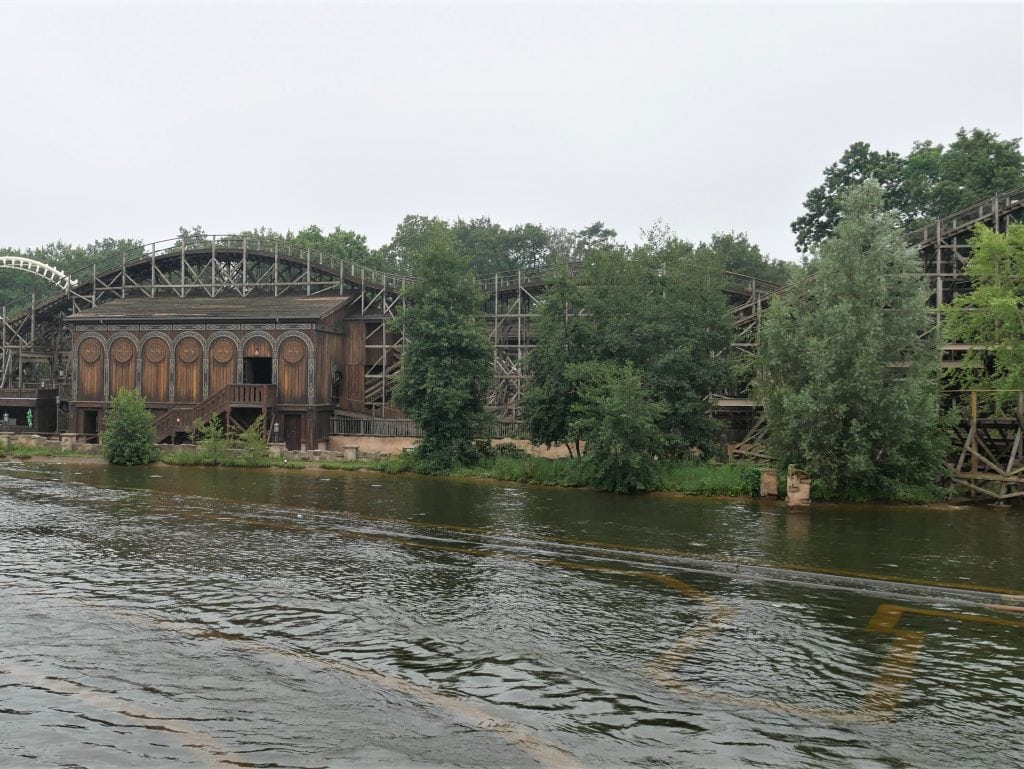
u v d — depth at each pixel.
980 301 33.03
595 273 41.31
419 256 44.06
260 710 12.03
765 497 33.78
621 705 12.30
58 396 61.34
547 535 25.41
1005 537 25.39
